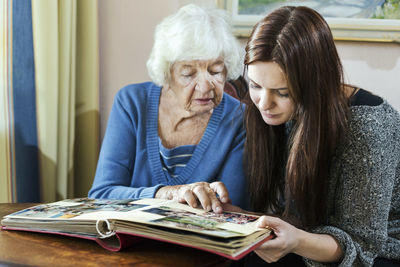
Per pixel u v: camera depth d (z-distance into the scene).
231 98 1.41
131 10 1.74
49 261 0.74
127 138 1.37
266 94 0.94
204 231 0.74
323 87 0.92
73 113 1.65
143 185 1.35
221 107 1.38
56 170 1.57
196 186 1.04
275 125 1.11
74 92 1.65
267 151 1.15
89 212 0.88
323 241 0.89
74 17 1.60
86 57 1.68
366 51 1.66
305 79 0.90
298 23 0.90
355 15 1.63
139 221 0.76
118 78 1.78
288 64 0.88
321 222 1.04
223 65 1.32
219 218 0.87
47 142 1.49
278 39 0.88
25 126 1.45
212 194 0.99
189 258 0.77
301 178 0.98
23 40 1.41
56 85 1.50
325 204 1.03
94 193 1.29
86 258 0.75
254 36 0.93
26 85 1.44
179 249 0.81
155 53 1.32
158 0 1.72
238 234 0.73
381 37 1.63
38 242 0.83
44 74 1.46
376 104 0.97
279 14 0.93
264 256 0.86
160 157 1.37
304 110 0.94
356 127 0.94
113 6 1.74
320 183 0.98
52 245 0.82
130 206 0.94
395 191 1.05
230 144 1.34
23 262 0.73
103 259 0.75
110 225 0.77
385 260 1.00
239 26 1.70
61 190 1.60
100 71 1.78
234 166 1.33
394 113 0.98
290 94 0.91
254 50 0.91
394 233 1.06
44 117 1.48
